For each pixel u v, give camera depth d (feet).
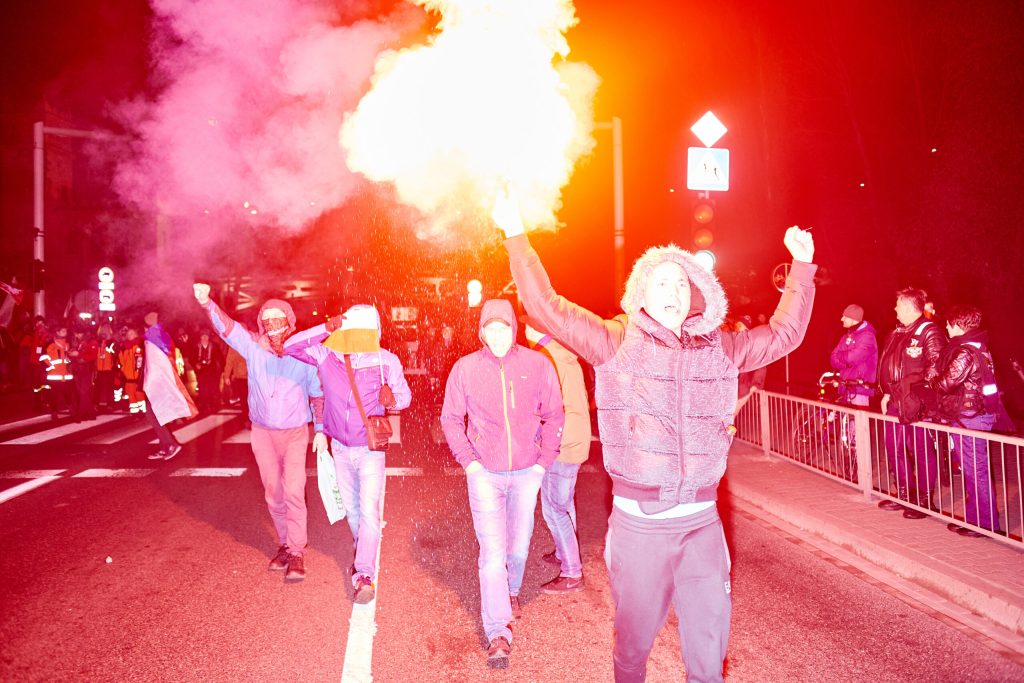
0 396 59.93
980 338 20.33
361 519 15.99
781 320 9.19
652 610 9.00
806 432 27.99
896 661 13.19
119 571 18.01
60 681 12.44
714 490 9.06
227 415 48.34
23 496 25.71
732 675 12.64
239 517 23.00
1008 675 12.68
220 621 14.98
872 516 21.36
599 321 9.00
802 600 16.07
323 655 13.47
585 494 26.21
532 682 12.51
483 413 13.83
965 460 19.58
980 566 16.92
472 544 20.29
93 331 54.29
